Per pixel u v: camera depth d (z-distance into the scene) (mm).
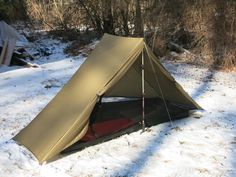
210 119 6992
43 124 6078
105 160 5535
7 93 8914
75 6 15508
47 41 14812
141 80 7035
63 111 6047
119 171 5234
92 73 6309
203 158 5535
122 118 6633
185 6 12375
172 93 7059
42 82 9758
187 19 12445
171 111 6969
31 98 8492
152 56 6430
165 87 6984
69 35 15000
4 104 8133
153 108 6980
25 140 6004
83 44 13805
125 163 5441
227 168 5246
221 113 7320
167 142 6062
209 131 6461
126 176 5098
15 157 5688
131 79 7047
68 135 5652
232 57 10977
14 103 8180
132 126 6426
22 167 5406
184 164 5375
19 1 16953
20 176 5176
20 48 12680
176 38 12922
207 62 11375
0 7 15656
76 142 5859
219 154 5648
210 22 11695
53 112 6176
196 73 10406
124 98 7332
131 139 6184
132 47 6246
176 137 6234
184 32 12820
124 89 7203
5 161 5586
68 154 5715
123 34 14156
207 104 7824
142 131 6438
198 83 9430
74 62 11852
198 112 7324
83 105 5883
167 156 5613
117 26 14391
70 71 10805
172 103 7227
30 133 6082
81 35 14852
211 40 11531
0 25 12977
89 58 6738
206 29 11719
